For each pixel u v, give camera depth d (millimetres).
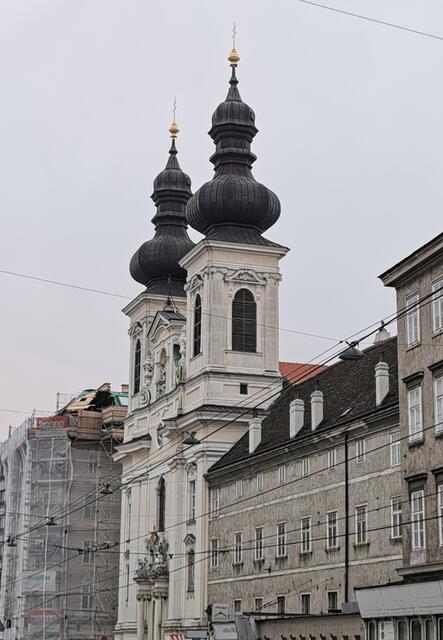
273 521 80062
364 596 56938
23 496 125688
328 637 61094
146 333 115688
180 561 96500
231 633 71500
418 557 56531
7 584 130250
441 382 55906
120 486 116375
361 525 67750
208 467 94500
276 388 98812
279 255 101812
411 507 57719
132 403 115688
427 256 57469
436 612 50906
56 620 120562
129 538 110375
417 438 57781
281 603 77688
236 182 102625
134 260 119438
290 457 78188
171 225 118750
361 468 68312
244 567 84312
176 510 98250
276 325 100750
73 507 123938
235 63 106938
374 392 71438
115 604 123188
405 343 59969
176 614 95250
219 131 105062
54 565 121875
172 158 120562
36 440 125062
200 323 101250
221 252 100500
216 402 96750
